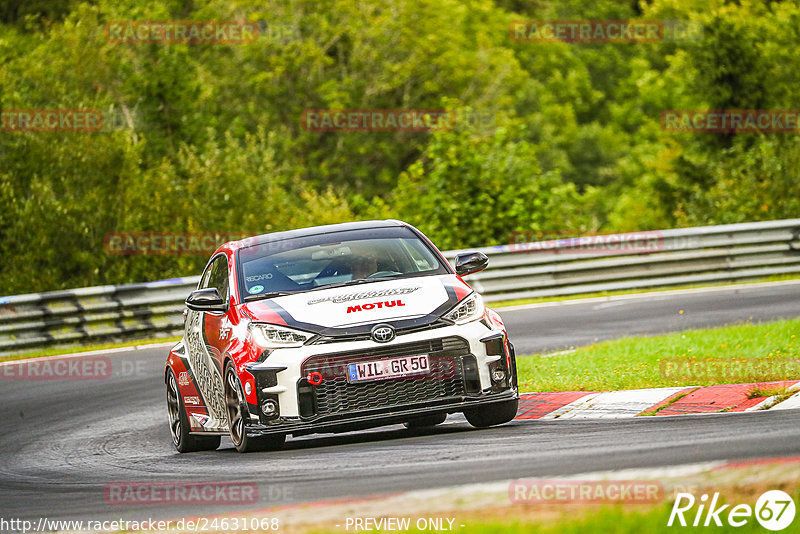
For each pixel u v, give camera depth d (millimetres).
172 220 89812
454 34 166500
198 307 28641
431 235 94125
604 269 69438
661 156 118188
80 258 84250
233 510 20125
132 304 63906
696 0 182125
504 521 16203
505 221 94812
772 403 27016
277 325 26594
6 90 92438
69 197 85750
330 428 25750
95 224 85625
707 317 51719
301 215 98062
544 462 21656
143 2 123125
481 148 98938
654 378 32375
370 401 25906
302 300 27375
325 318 26500
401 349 26094
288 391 25859
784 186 95625
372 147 158375
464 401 26344
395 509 17938
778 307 53000
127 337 63656
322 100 160625
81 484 26078
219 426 29047
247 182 96500
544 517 16250
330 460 24922
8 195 84562
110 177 89500
